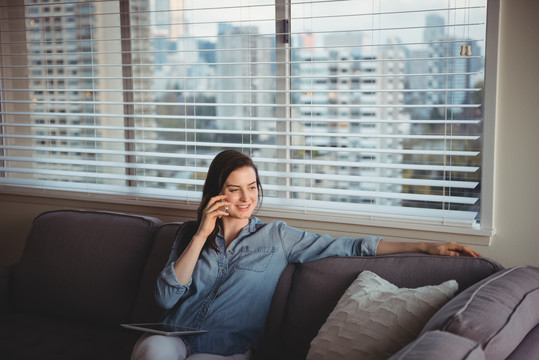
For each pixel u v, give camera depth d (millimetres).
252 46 2635
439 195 2369
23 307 2615
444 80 2295
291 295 2127
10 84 3236
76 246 2578
